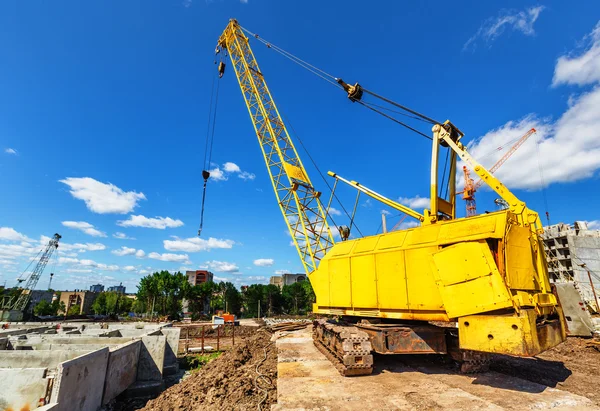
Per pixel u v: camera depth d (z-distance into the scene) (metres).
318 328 13.26
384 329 9.54
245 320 62.00
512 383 8.26
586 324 15.77
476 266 8.09
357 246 11.85
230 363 11.87
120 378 11.41
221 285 92.94
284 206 23.14
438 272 8.74
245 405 7.50
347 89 17.00
